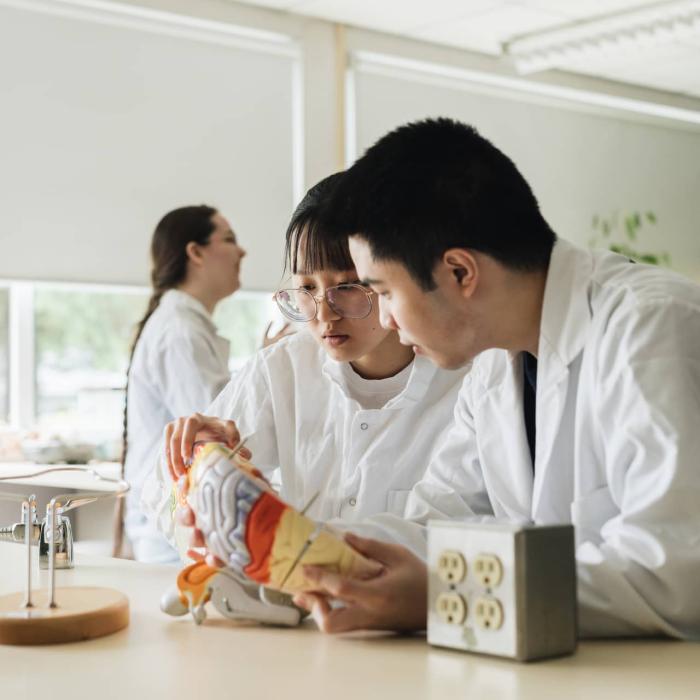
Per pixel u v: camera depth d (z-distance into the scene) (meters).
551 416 1.37
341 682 0.99
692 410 1.19
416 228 1.24
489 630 1.07
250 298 5.79
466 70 6.11
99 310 5.37
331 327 1.63
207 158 5.33
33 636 1.16
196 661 1.08
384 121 5.97
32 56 4.80
